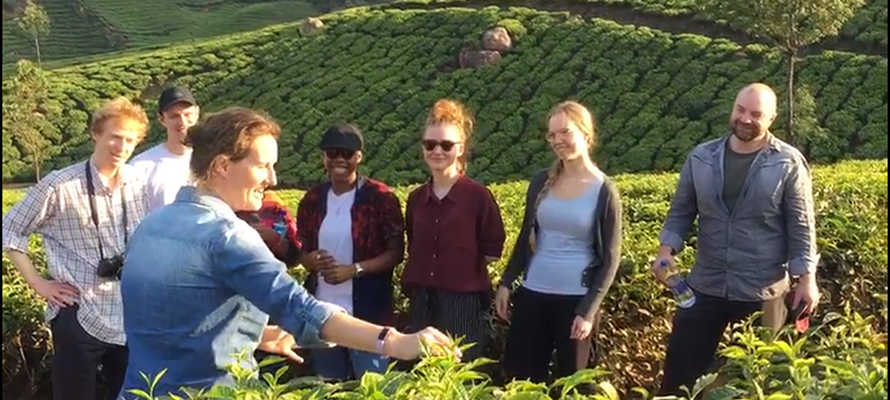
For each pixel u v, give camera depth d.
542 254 5.86
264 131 3.37
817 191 9.41
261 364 3.12
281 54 44.16
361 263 5.85
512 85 35.19
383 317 6.02
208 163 3.35
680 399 3.35
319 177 31.92
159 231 3.34
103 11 71.62
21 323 6.76
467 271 5.86
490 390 3.08
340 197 5.99
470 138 6.23
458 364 2.95
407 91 37.03
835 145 27.41
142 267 3.32
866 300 7.50
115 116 5.40
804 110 28.28
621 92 33.19
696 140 29.28
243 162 3.34
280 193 15.28
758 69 32.69
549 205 5.80
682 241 5.92
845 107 29.14
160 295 3.28
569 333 5.79
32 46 65.50
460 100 35.06
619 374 6.95
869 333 4.10
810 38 27.50
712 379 3.18
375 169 31.92
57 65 53.97
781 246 5.55
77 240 5.43
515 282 6.73
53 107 40.19
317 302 3.17
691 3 39.97
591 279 5.77
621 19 40.44
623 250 7.24
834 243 7.61
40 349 6.85
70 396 5.46
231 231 3.28
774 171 5.43
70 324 5.42
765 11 27.42
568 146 5.66
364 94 37.56
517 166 30.12
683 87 32.62
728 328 6.40
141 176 5.71
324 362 5.93
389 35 42.88
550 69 35.72
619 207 5.73
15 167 36.56
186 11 73.94
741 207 5.52
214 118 3.38
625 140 30.30
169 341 3.29
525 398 2.86
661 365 7.07
